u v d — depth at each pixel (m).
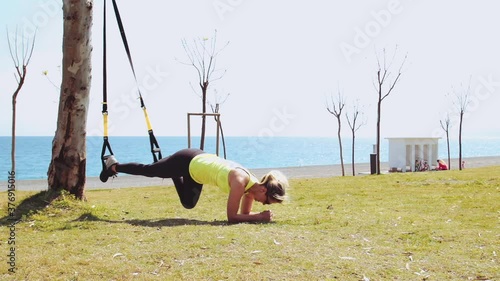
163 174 7.16
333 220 6.99
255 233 5.89
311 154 93.12
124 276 4.51
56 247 5.55
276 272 4.54
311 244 5.46
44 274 4.60
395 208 8.47
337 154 94.31
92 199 10.69
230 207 6.76
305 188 12.67
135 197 11.30
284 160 69.31
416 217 7.37
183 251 5.21
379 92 22.22
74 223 6.85
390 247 5.43
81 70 7.99
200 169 6.93
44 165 53.91
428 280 4.39
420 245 5.54
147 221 7.12
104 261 4.93
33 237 6.07
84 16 7.84
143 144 153.12
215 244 5.42
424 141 27.34
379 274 4.52
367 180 15.27
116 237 5.96
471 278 4.45
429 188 12.09
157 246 5.45
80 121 8.11
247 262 4.80
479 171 18.91
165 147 115.38
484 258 5.03
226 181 6.81
